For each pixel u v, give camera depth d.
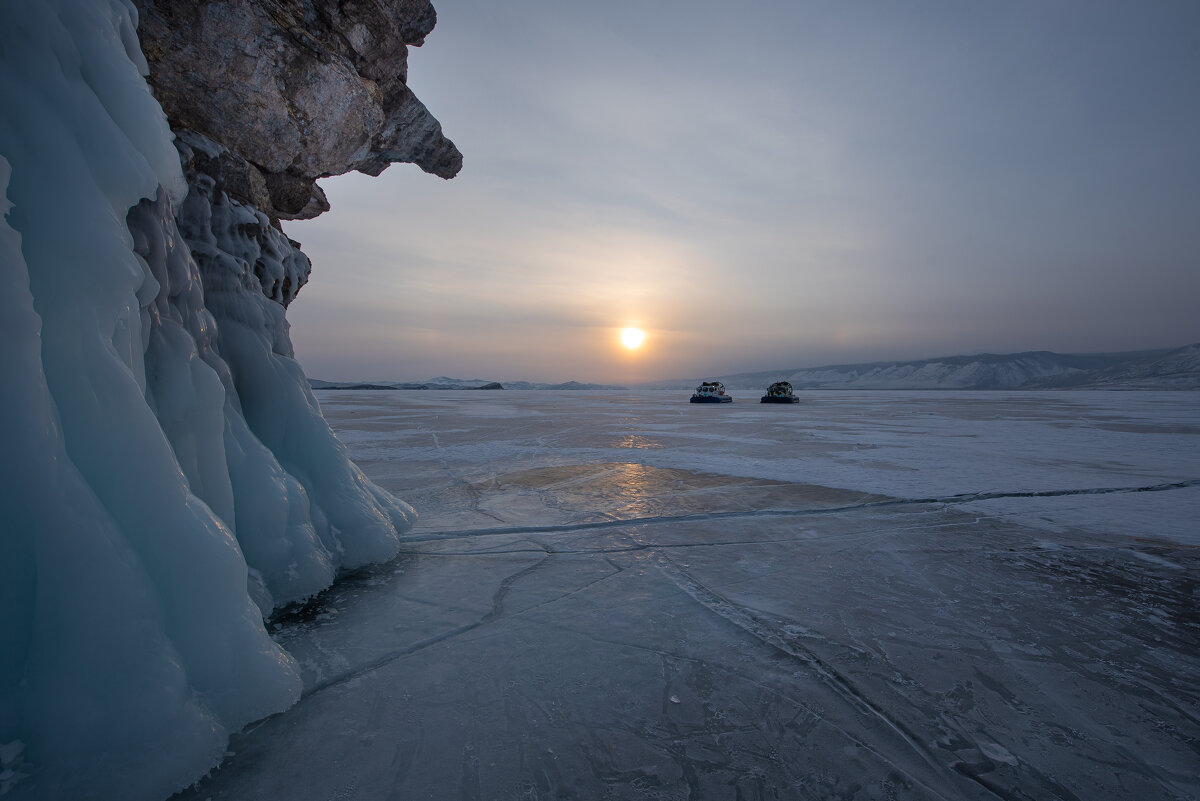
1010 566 3.76
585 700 2.07
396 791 1.57
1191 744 1.85
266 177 3.98
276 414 3.52
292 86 3.53
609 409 25.48
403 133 4.93
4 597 1.49
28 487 1.52
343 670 2.27
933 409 26.47
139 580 1.68
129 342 1.99
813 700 2.09
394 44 4.27
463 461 8.64
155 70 2.99
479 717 1.95
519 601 3.06
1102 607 3.04
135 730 1.51
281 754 1.72
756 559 3.88
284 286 4.36
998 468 8.05
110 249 1.82
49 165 1.74
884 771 1.69
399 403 31.12
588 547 4.15
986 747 1.82
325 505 3.64
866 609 2.99
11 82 1.72
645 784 1.62
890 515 5.21
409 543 4.21
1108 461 8.73
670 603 3.06
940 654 2.48
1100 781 1.66
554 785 1.61
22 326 1.54
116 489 1.76
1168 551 4.11
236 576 1.99
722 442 11.46
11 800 1.33
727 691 2.15
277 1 3.35
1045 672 2.33
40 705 1.46
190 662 1.78
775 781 1.64
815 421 17.80
